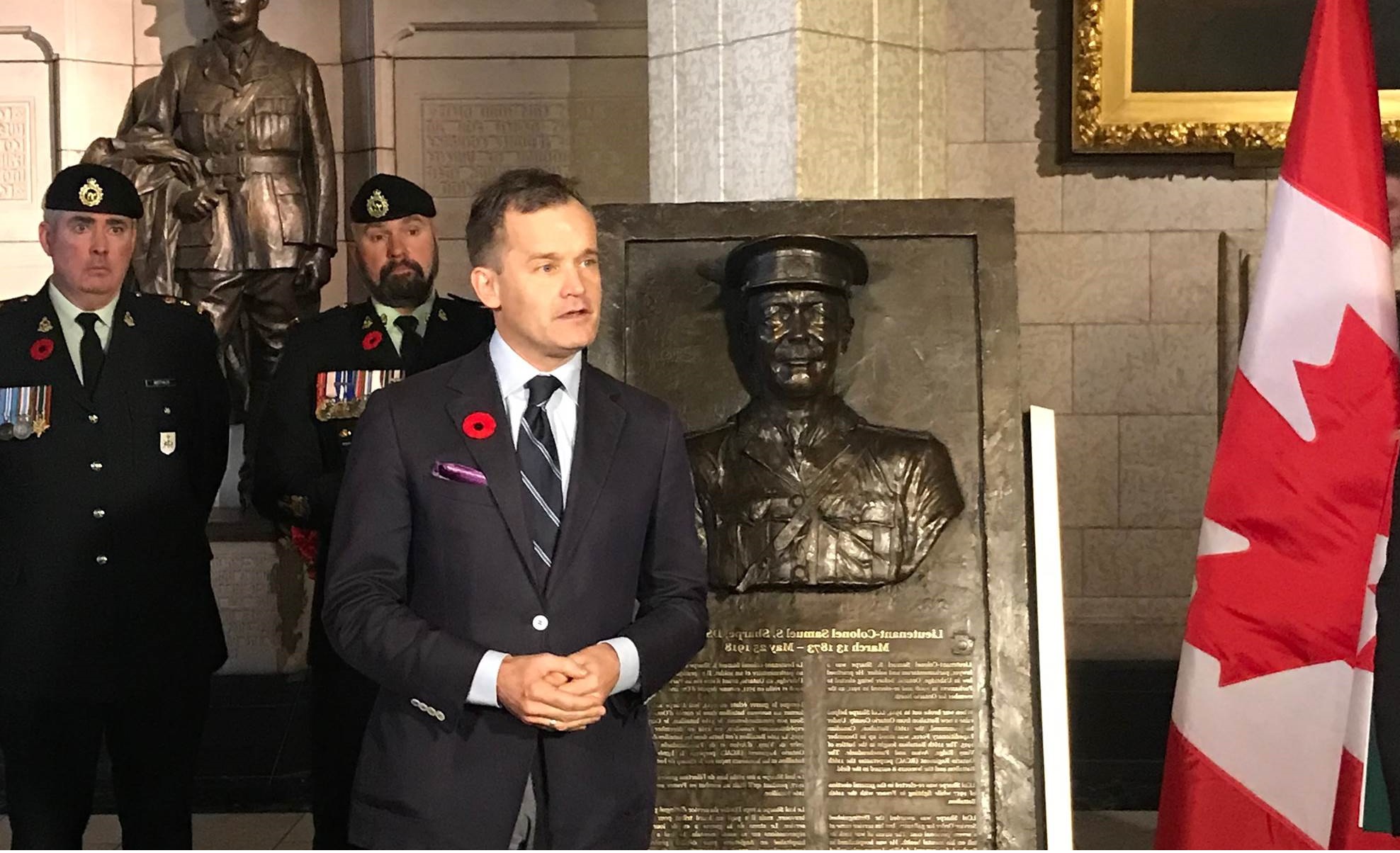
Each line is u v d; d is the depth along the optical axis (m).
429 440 2.50
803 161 4.09
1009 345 3.33
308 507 3.78
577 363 2.61
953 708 3.25
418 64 7.33
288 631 6.47
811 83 4.11
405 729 2.46
